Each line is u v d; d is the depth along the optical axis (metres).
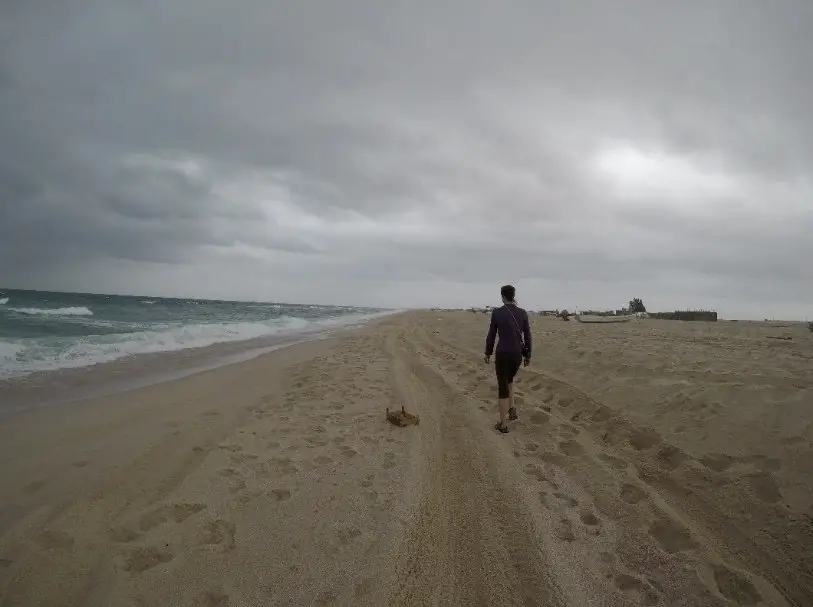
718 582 2.62
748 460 3.60
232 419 5.55
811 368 5.64
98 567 2.63
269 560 2.78
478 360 10.10
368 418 5.80
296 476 4.00
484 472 4.14
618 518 3.31
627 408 5.27
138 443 4.52
